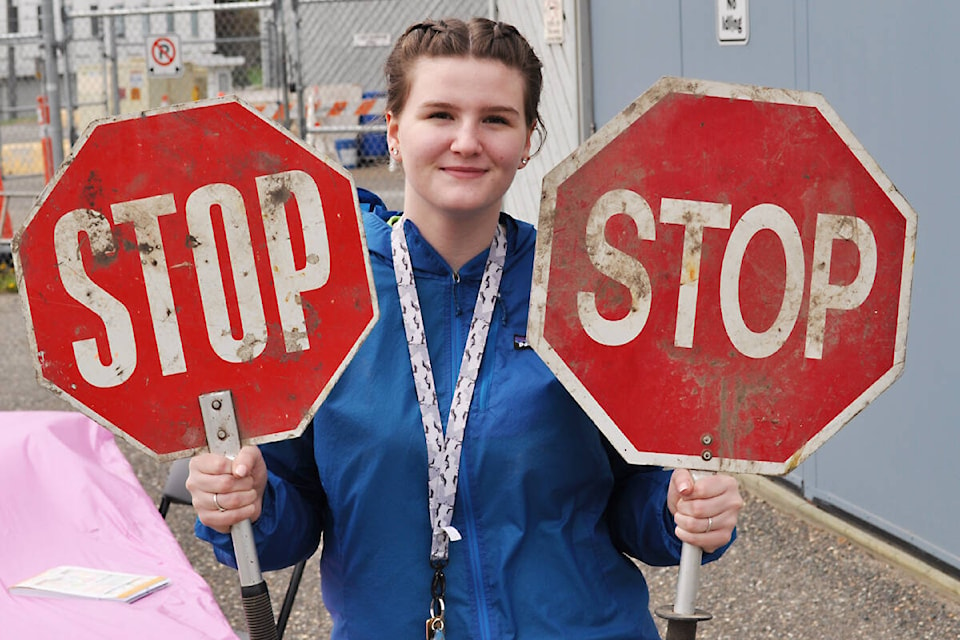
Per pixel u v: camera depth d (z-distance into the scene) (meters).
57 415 3.59
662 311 1.72
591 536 1.84
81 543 2.97
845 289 1.72
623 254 1.71
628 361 1.72
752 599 4.26
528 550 1.80
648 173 1.71
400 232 1.87
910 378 4.32
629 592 1.87
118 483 3.34
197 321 1.73
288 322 1.74
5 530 2.97
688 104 1.70
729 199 1.71
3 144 12.84
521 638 1.79
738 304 1.72
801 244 1.71
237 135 1.72
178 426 1.74
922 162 4.15
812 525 4.85
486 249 1.86
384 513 1.81
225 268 1.73
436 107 1.76
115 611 2.54
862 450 4.64
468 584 1.79
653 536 1.85
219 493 1.71
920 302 4.22
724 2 5.33
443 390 1.82
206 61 13.12
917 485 4.33
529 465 1.79
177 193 1.72
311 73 10.23
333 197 1.73
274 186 1.73
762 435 1.73
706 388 1.72
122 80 13.11
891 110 4.29
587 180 1.70
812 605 4.18
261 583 1.74
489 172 1.78
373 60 10.20
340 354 1.74
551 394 1.81
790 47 4.89
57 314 1.70
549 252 1.70
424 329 1.84
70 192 1.70
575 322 1.71
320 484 1.93
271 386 1.74
